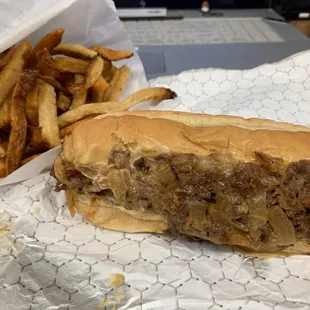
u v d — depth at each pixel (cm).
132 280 18
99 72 26
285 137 18
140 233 20
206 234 18
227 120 20
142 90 27
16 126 23
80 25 29
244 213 17
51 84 26
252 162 18
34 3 25
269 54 42
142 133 18
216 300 17
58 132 24
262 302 17
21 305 17
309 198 17
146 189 18
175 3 59
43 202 22
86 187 20
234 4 59
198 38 47
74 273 18
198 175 18
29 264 18
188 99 29
